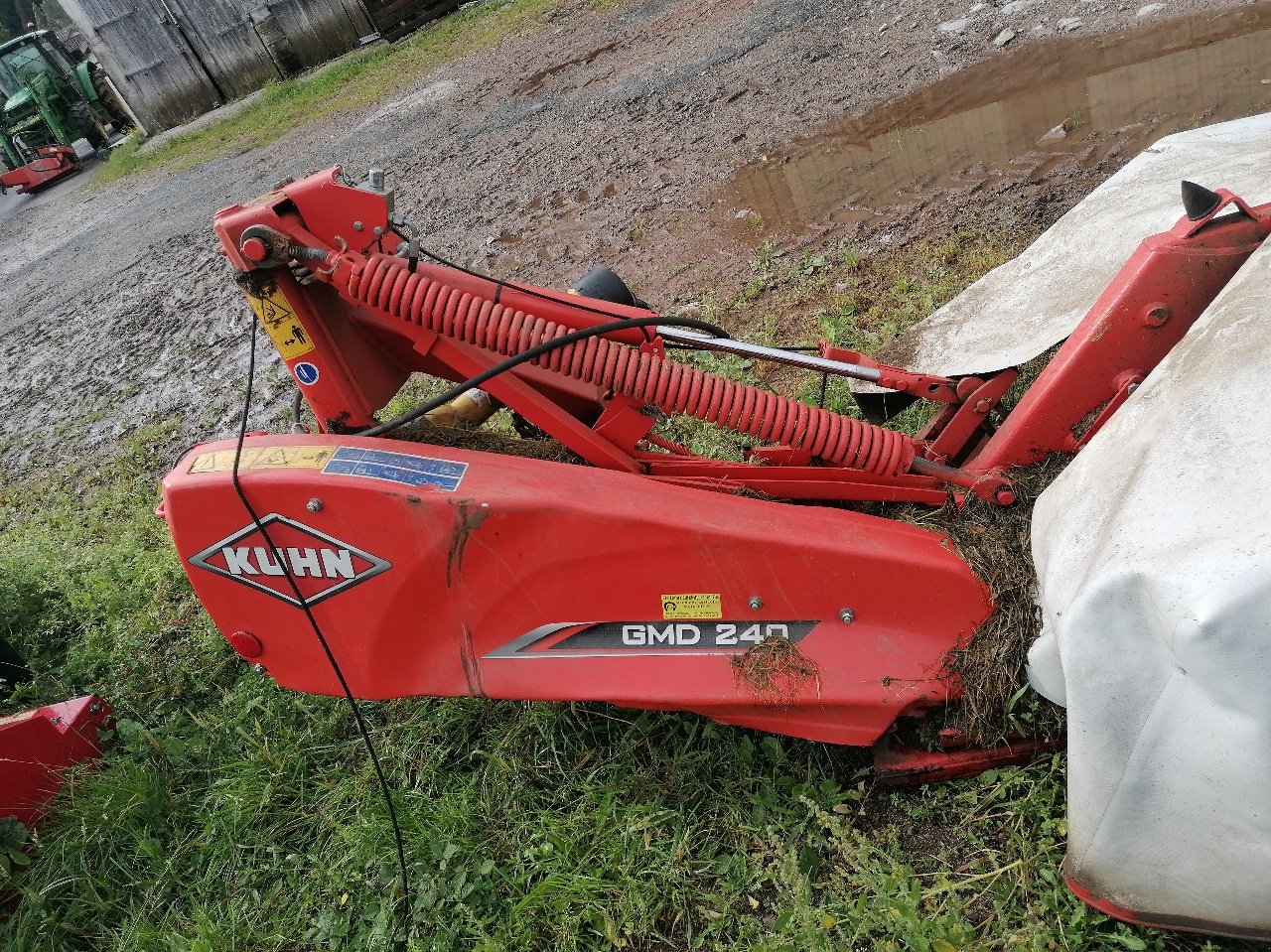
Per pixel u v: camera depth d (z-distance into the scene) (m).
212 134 15.44
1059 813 2.41
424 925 2.61
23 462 6.47
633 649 2.56
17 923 2.87
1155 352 2.43
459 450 2.57
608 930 2.45
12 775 3.12
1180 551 1.71
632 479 2.54
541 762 2.93
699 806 2.72
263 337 7.00
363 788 3.04
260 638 2.71
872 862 2.43
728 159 7.11
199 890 2.90
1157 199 2.92
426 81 12.64
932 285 4.67
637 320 2.60
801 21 9.27
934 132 6.32
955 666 2.46
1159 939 2.09
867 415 3.30
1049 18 7.26
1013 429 2.60
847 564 2.40
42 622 4.25
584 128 8.84
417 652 2.64
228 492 2.47
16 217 15.93
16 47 18.72
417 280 2.47
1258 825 1.77
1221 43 6.05
